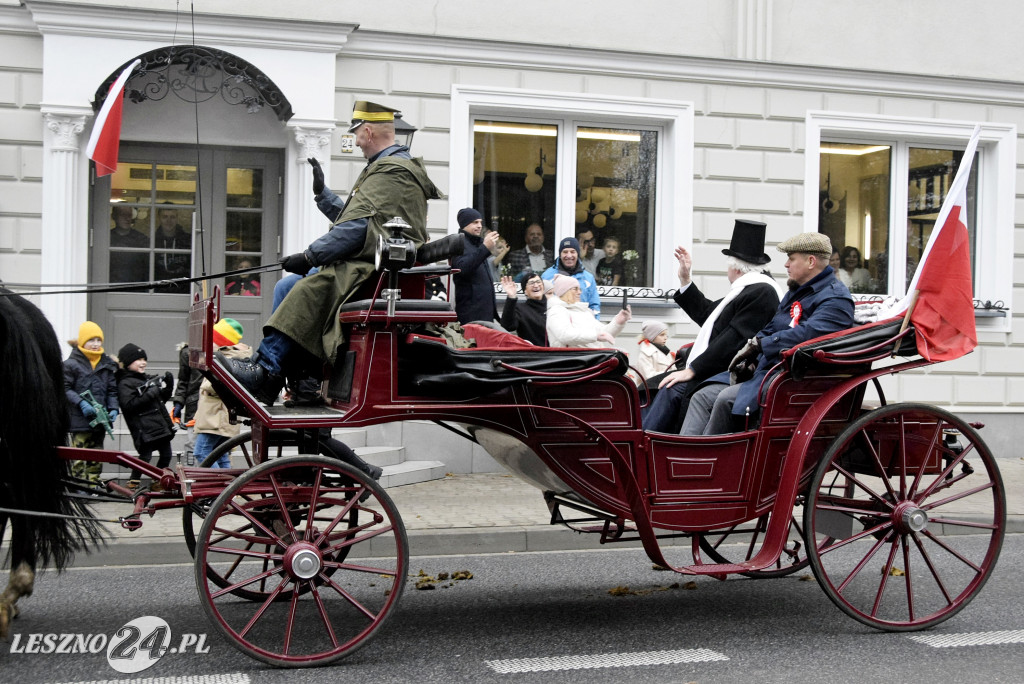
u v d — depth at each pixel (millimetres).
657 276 11539
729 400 6004
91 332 8289
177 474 5266
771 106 11594
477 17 10828
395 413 5023
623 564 7195
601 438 5219
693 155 11383
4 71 9633
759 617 5789
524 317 8867
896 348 5781
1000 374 12188
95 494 5445
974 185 12547
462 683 4582
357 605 4953
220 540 5805
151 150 10352
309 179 10242
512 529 7719
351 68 10469
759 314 6645
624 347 11242
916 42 12023
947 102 12148
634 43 11234
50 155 9672
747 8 11469
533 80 10969
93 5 9633
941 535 8234
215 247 10523
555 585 6555
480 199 11156
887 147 12305
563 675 4699
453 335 6285
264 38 10062
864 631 5516
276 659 4719
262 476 4797
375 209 5289
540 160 11289
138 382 8383
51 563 6379
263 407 5125
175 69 10109
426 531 7602
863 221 12273
